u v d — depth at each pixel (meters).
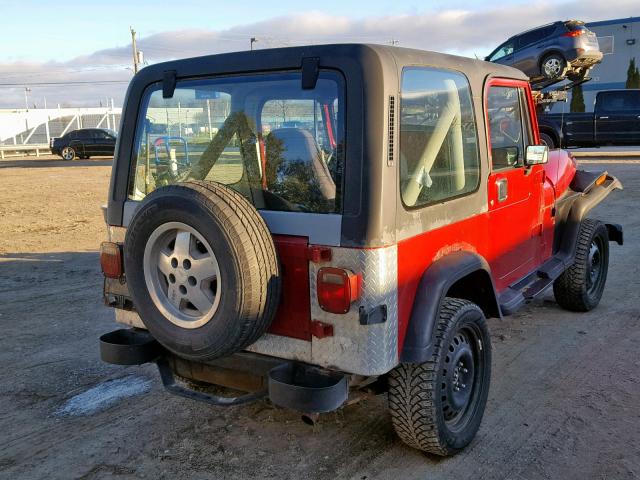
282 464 3.43
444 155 3.40
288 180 3.07
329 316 2.90
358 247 2.80
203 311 2.99
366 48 2.85
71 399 4.30
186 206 2.84
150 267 3.12
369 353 2.84
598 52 16.83
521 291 4.43
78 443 3.70
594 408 3.99
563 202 5.44
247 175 3.26
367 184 2.79
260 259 2.81
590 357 4.82
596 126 18.88
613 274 7.26
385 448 3.56
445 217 3.37
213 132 3.37
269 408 4.07
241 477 3.32
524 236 4.66
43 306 6.48
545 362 4.75
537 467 3.34
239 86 3.23
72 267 8.28
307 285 2.94
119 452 3.59
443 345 3.18
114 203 3.65
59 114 48.50
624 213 11.12
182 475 3.35
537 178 4.81
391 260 2.88
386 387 3.36
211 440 3.70
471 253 3.60
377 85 2.80
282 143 3.08
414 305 3.13
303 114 3.00
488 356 3.66
